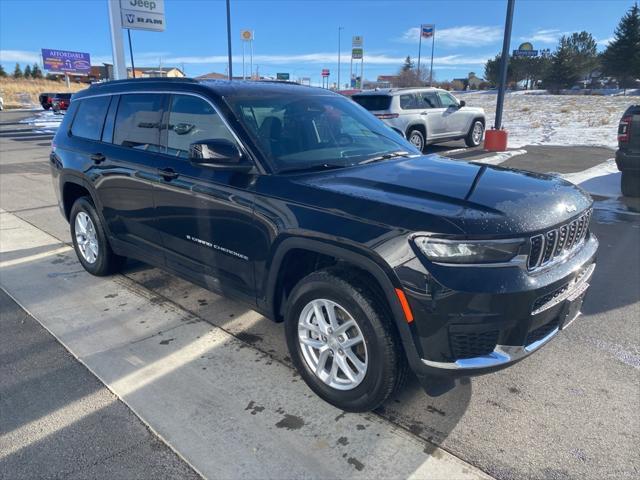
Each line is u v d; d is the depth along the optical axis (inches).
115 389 117.6
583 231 114.8
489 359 94.7
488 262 92.0
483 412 109.3
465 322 91.1
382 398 102.0
